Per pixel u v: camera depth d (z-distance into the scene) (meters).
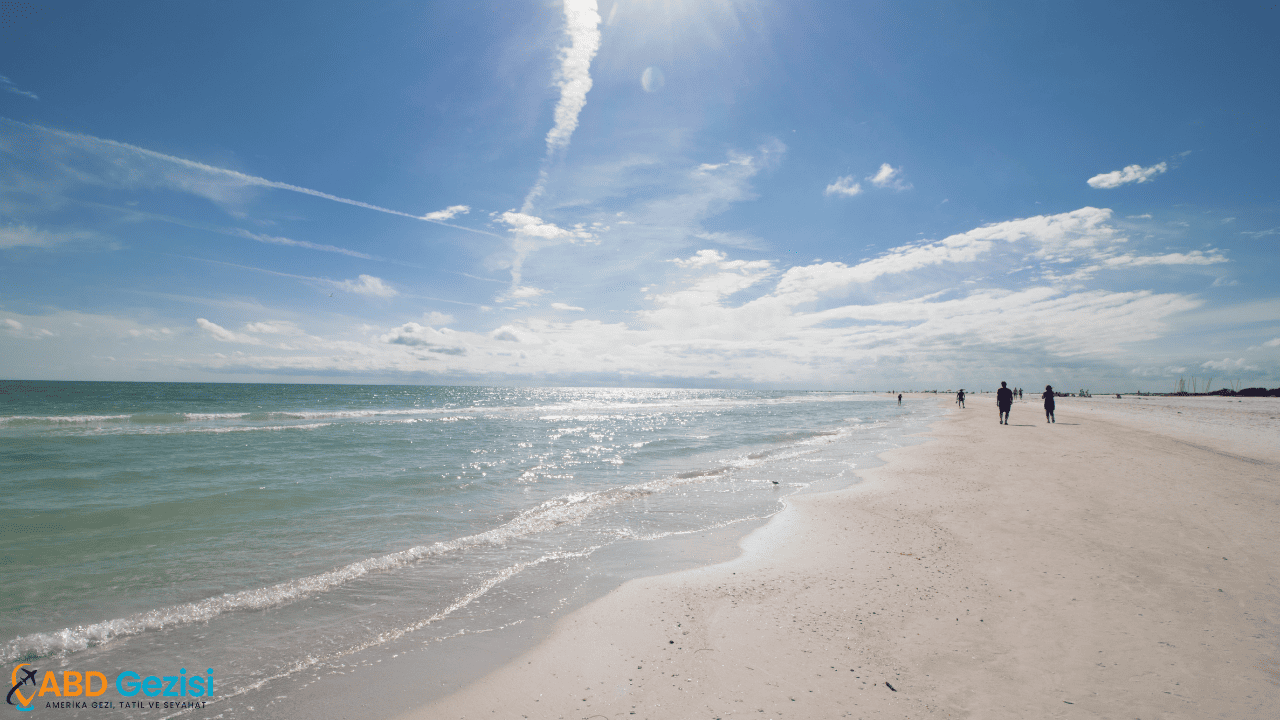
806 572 6.36
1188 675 3.70
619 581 6.41
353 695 4.00
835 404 80.75
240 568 6.93
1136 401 68.38
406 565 7.07
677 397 146.88
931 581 5.82
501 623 5.28
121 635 5.04
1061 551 6.59
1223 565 5.93
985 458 15.23
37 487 12.12
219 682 4.21
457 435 26.47
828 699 3.62
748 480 13.53
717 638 4.70
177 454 17.72
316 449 19.50
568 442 24.03
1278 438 18.83
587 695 3.89
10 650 4.72
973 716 3.33
